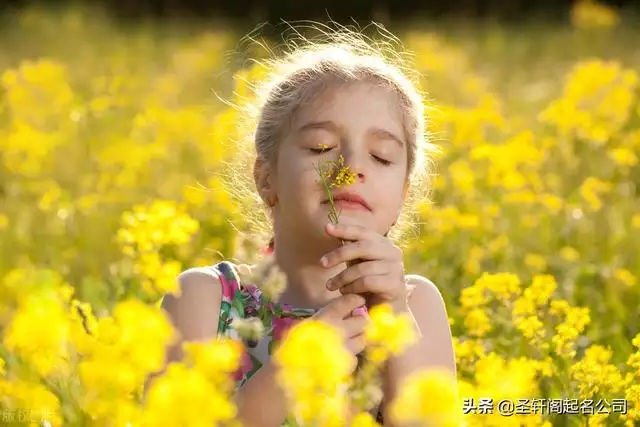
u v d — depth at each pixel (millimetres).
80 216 7430
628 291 6148
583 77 11078
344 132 3621
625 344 5215
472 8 23922
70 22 19938
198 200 7145
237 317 3715
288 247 3686
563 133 9445
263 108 3822
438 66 14648
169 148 9891
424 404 2533
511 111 12812
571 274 6523
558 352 4445
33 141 9281
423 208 7094
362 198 3557
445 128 9734
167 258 6258
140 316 2607
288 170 3631
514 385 2922
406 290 3492
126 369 2588
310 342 2562
